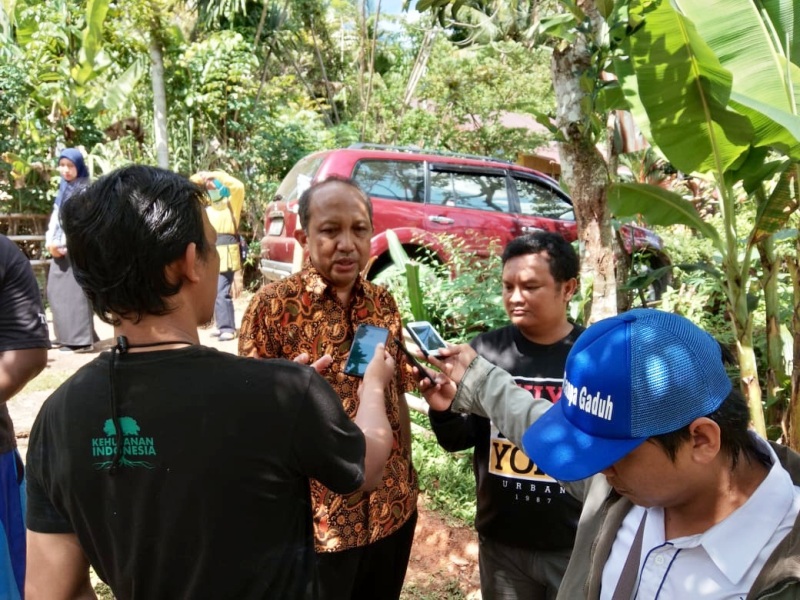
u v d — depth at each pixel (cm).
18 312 213
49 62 1021
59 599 132
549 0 601
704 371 105
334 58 1741
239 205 755
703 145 340
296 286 220
